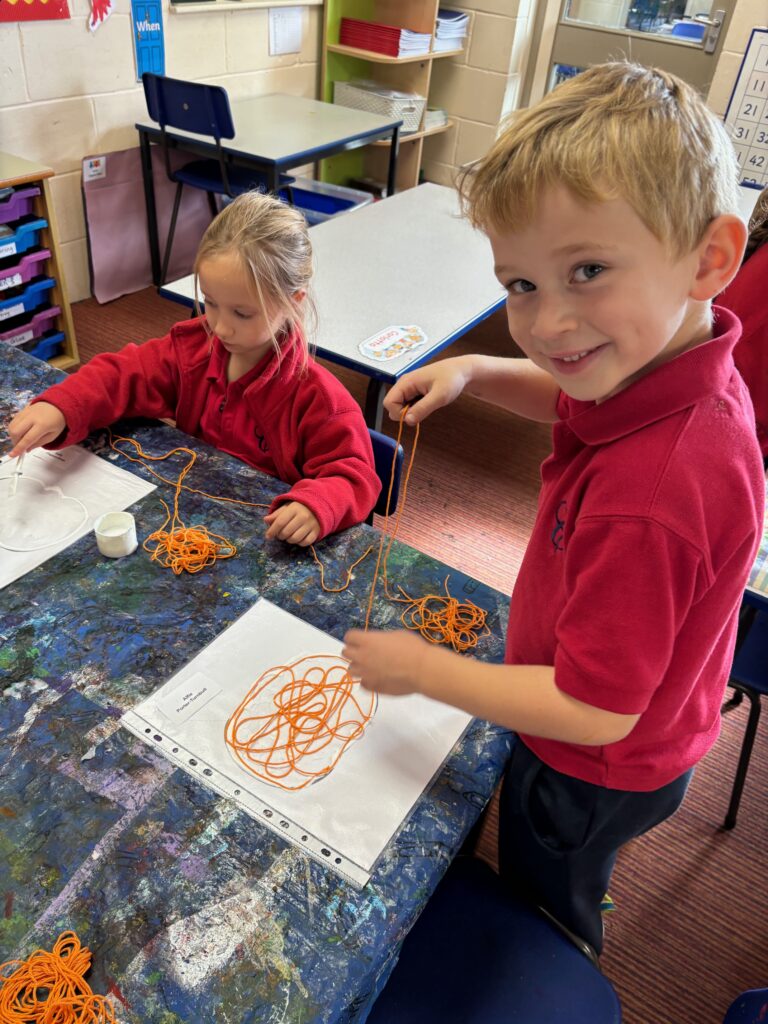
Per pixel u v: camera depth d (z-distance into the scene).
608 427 0.62
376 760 0.81
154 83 2.98
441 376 0.92
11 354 1.45
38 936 0.65
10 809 0.74
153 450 1.25
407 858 0.72
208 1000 0.62
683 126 0.50
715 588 0.63
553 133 0.50
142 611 0.96
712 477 0.58
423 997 0.84
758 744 1.81
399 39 3.75
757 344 1.37
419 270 2.30
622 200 0.49
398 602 1.00
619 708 0.59
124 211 3.42
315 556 1.07
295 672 0.89
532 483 2.67
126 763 0.78
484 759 0.82
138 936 0.65
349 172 4.49
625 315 0.52
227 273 1.13
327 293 2.12
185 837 0.72
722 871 1.57
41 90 2.93
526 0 4.00
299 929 0.66
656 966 1.41
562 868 0.90
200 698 0.85
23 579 0.99
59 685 0.86
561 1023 0.83
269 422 1.33
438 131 4.38
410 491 2.56
